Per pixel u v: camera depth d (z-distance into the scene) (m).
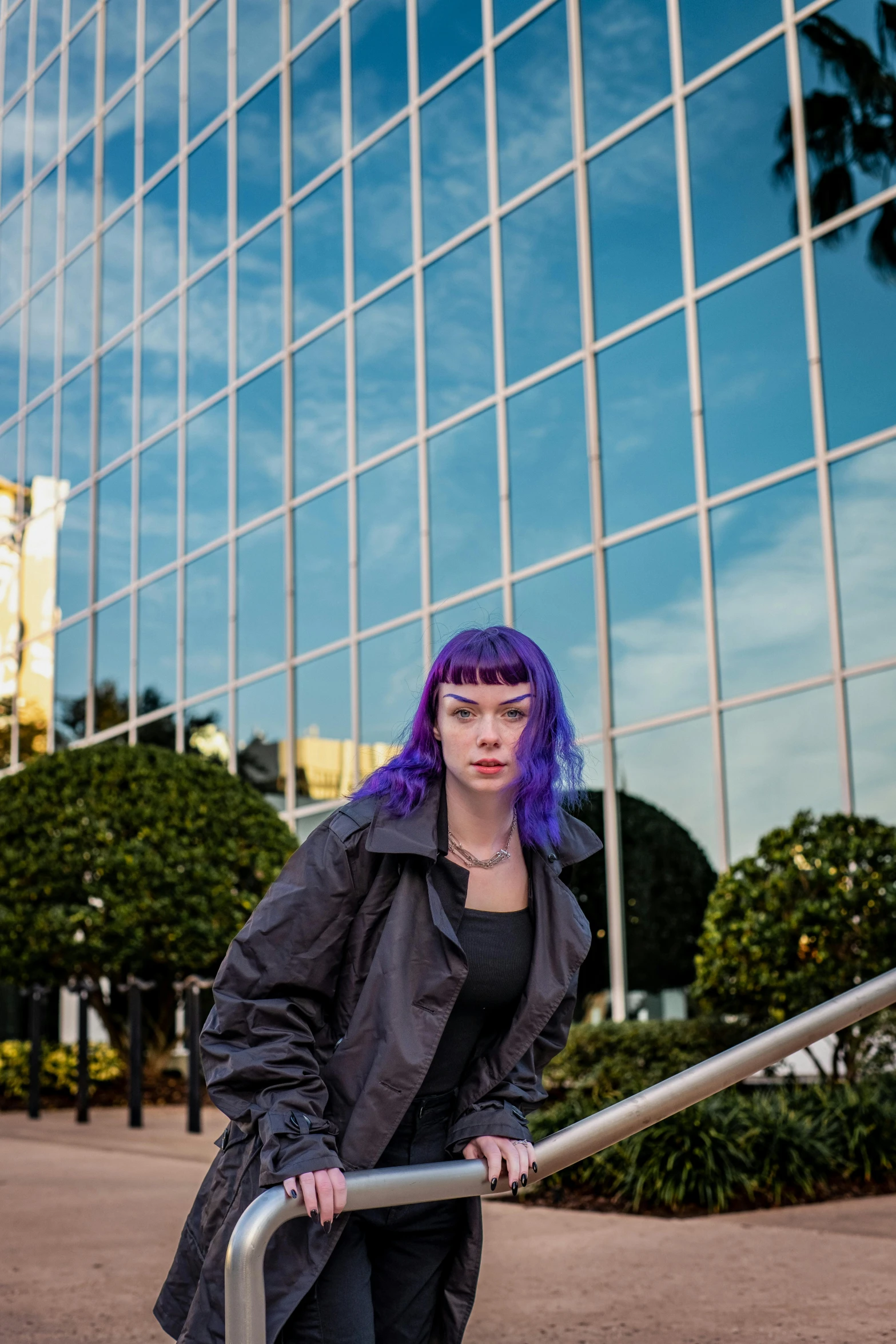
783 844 8.90
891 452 10.64
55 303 23.05
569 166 13.78
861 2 11.30
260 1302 1.78
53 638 21.59
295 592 16.77
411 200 15.85
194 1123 10.73
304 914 2.00
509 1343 3.94
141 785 14.00
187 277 19.75
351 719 15.59
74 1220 6.50
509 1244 5.54
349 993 2.06
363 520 15.85
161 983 14.77
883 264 10.90
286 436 17.23
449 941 2.01
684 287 12.50
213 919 13.77
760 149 12.01
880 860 8.53
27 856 13.56
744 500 11.69
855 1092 7.49
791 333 11.55
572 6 13.95
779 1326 4.03
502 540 13.92
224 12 19.72
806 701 10.95
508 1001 2.14
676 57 12.84
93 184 22.47
